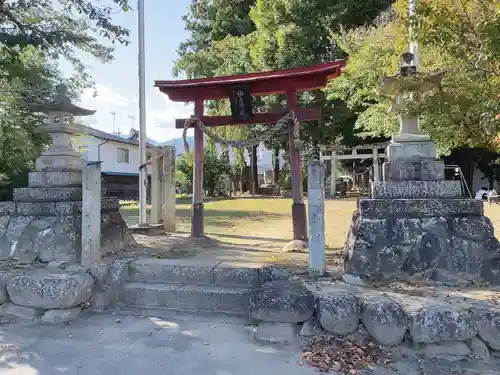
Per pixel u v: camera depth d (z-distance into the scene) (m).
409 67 4.23
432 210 4.02
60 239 4.86
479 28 3.65
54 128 5.47
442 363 2.99
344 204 14.48
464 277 3.79
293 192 6.19
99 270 4.36
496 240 3.85
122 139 24.81
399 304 3.28
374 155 17.69
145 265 4.53
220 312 3.99
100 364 2.99
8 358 3.09
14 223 5.11
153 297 4.19
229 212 12.19
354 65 9.49
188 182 22.89
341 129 17.83
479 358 3.01
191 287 4.20
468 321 3.09
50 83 8.97
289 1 14.99
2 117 8.41
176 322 3.78
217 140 6.61
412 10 4.54
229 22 19.27
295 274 4.17
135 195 26.28
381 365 2.95
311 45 15.47
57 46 6.77
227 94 6.60
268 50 15.48
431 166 4.20
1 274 4.20
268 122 6.41
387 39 8.70
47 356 3.13
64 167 5.43
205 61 17.64
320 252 4.08
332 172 19.00
